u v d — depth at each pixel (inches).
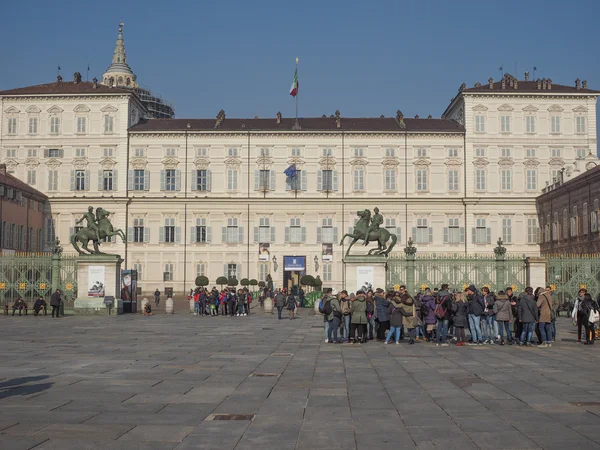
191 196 4099.4
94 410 603.5
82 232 2206.0
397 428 537.3
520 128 4101.9
